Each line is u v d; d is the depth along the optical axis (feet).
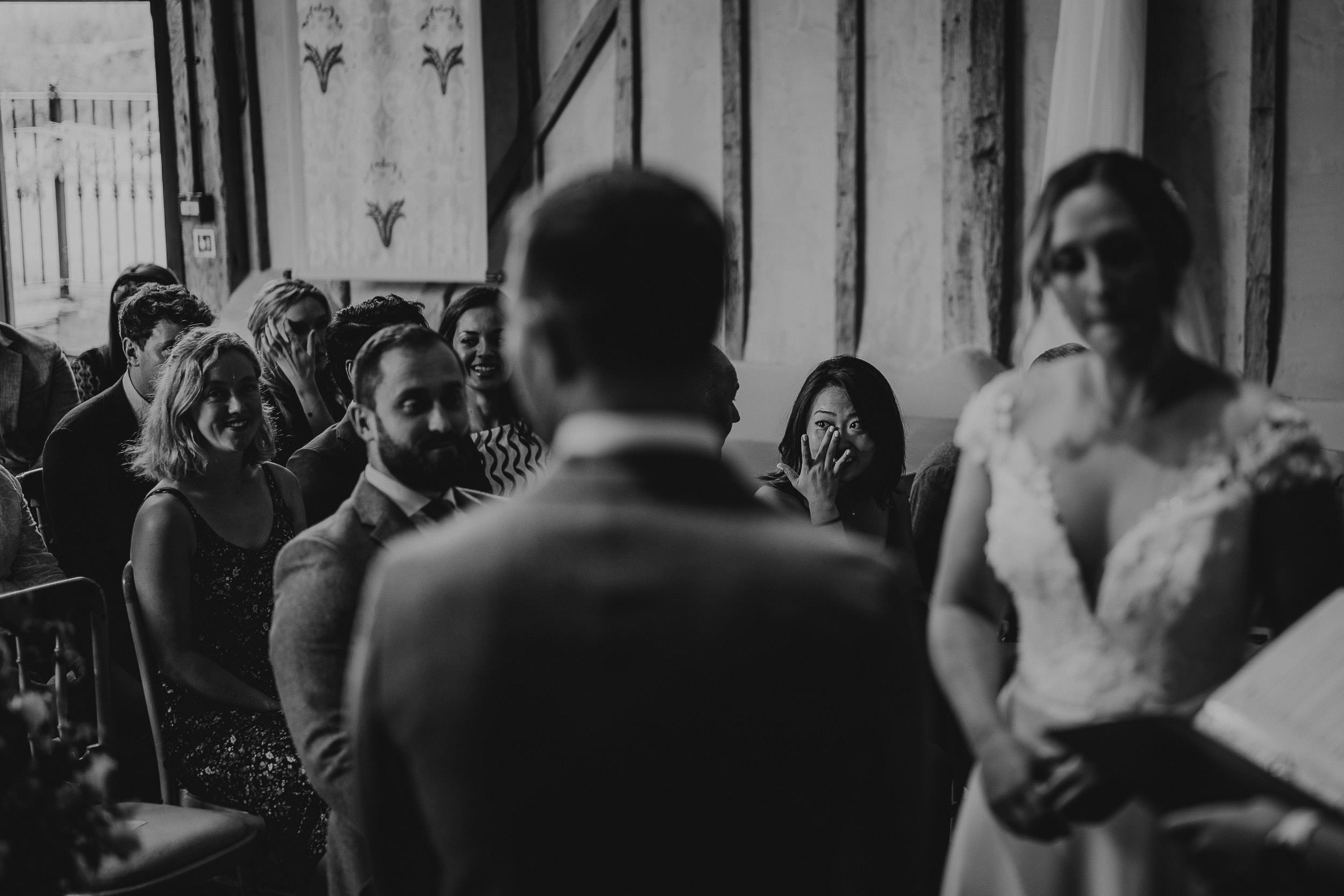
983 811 5.85
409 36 19.83
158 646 9.21
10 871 5.63
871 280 17.62
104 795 6.45
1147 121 15.70
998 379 5.79
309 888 8.65
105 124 34.83
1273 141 15.06
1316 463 5.04
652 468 3.53
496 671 3.37
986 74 16.33
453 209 19.84
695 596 3.40
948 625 5.82
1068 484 5.36
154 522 9.21
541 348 3.62
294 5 20.59
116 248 31.68
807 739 3.45
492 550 3.47
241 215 21.94
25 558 11.96
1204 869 4.18
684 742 3.36
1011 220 16.66
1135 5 14.90
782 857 3.49
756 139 18.08
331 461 10.99
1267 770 4.11
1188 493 5.09
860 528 10.41
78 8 41.86
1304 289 15.23
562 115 19.47
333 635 6.87
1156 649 5.20
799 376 17.92
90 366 16.19
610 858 3.38
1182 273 5.11
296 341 13.53
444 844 3.47
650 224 3.50
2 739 5.79
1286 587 5.18
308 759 6.75
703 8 18.19
